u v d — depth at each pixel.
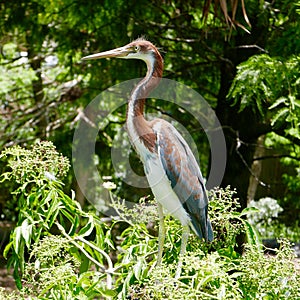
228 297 4.99
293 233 15.57
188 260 5.09
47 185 6.09
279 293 5.39
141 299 4.93
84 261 6.26
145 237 6.57
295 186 15.29
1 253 17.58
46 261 5.54
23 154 6.00
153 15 12.89
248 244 5.83
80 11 12.20
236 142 11.60
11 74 17.34
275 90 8.54
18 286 5.77
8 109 18.36
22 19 12.60
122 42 12.26
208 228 6.08
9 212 19.55
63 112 17.38
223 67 11.80
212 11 11.73
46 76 18.36
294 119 8.27
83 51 13.24
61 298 5.42
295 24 9.61
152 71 5.96
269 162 18.22
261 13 10.23
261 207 14.95
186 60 13.23
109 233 6.51
